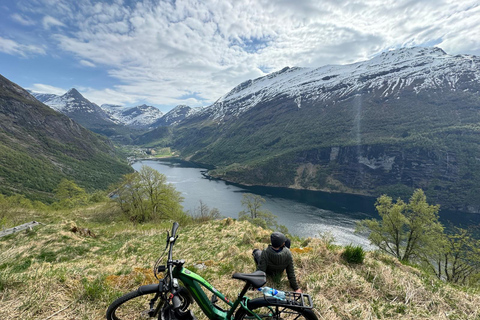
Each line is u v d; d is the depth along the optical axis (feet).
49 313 12.57
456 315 14.90
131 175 118.73
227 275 20.20
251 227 47.67
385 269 19.97
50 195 419.95
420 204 95.35
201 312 13.46
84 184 533.96
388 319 14.24
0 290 13.67
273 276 16.16
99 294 14.48
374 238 109.40
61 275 16.42
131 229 59.82
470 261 88.38
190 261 27.99
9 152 513.45
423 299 16.39
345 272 18.88
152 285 9.25
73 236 43.50
